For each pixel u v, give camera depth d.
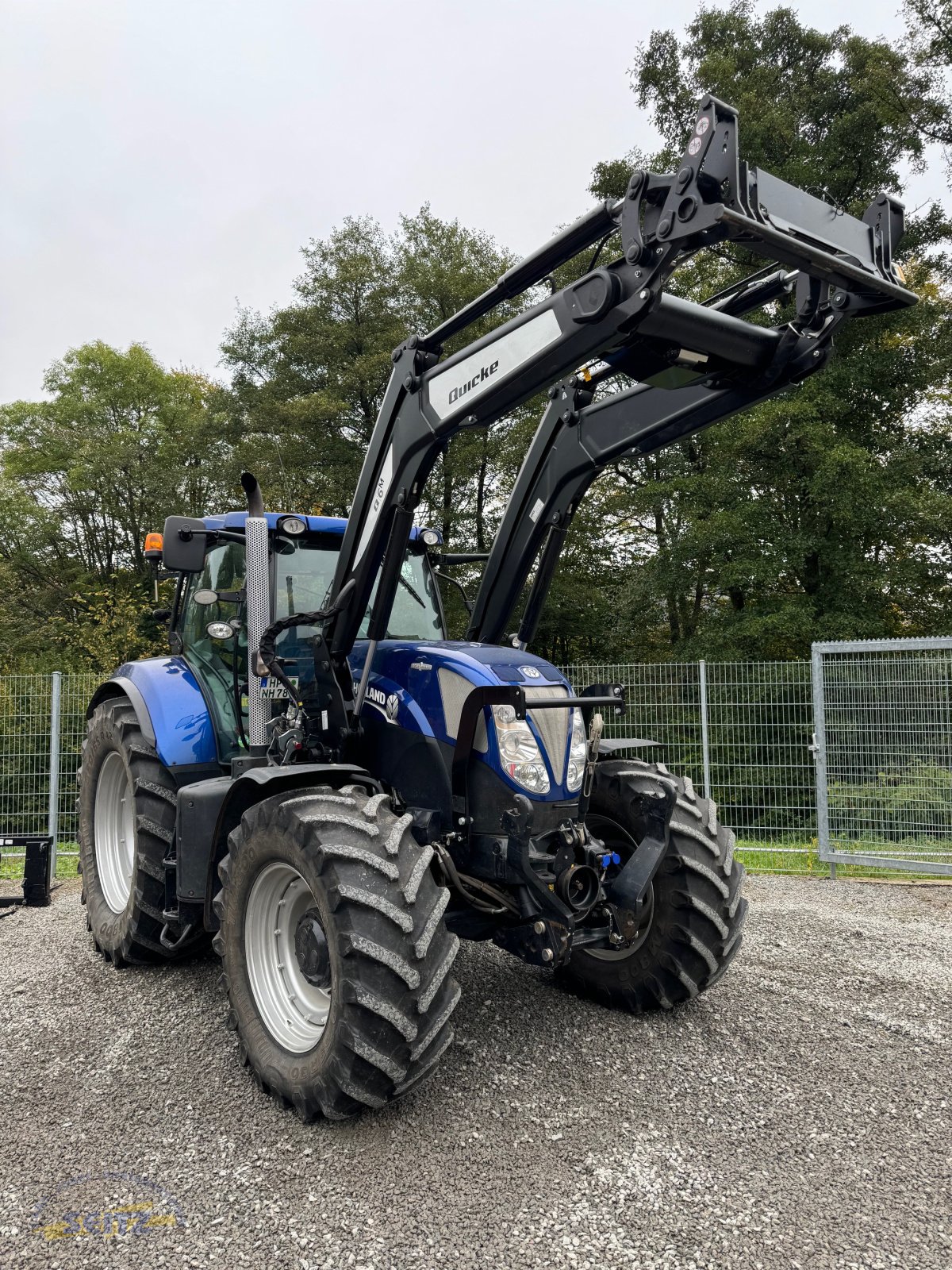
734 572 15.78
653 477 19.38
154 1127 2.91
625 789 3.95
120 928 4.47
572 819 3.47
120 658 15.70
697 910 3.69
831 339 3.02
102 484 27.72
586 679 8.39
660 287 2.56
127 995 4.17
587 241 2.81
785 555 15.80
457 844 3.42
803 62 18.64
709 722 8.01
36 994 4.18
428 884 2.93
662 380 3.09
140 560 28.41
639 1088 3.18
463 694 3.42
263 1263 2.23
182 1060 3.44
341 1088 2.76
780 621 15.06
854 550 15.87
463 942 4.87
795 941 5.08
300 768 3.25
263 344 23.88
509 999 4.05
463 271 22.20
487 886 3.37
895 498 14.73
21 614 26.62
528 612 4.33
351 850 2.86
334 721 3.78
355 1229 2.36
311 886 2.94
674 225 2.47
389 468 3.54
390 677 3.76
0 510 28.64
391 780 3.66
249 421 22.39
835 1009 3.98
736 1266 2.21
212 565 4.72
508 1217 2.41
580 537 19.64
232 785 3.47
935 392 17.33
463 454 19.75
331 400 21.06
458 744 3.32
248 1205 2.47
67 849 7.96
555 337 2.82
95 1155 2.74
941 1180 2.59
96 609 17.38
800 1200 2.49
